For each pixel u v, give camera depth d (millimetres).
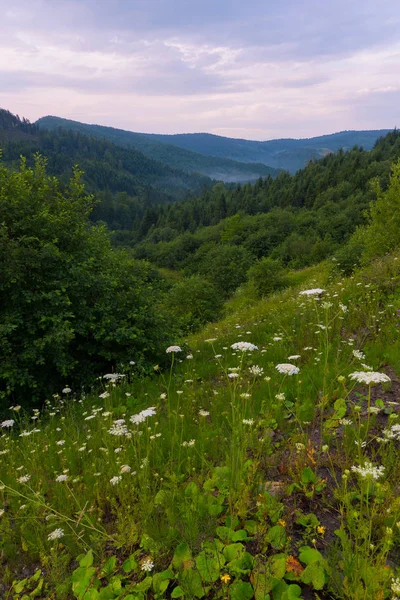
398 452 2885
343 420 3195
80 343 8352
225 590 2086
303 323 7680
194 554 2451
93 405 6340
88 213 9633
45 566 2889
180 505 2732
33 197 8680
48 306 7535
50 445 4707
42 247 7902
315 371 5004
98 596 2312
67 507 3275
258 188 169125
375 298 7426
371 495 2693
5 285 7145
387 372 4723
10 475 4172
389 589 1889
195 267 79250
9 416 7035
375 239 17391
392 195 16938
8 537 3109
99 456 4281
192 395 5398
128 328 8219
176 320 11008
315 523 2516
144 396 6289
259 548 2416
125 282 9352
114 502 3043
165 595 2338
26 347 7230
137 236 162875
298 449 3037
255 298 27641
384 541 2035
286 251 70625
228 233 88375
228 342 8625
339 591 2004
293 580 2146
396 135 155625
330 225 79188
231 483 2766
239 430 3340
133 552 2746
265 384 5016
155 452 3768
